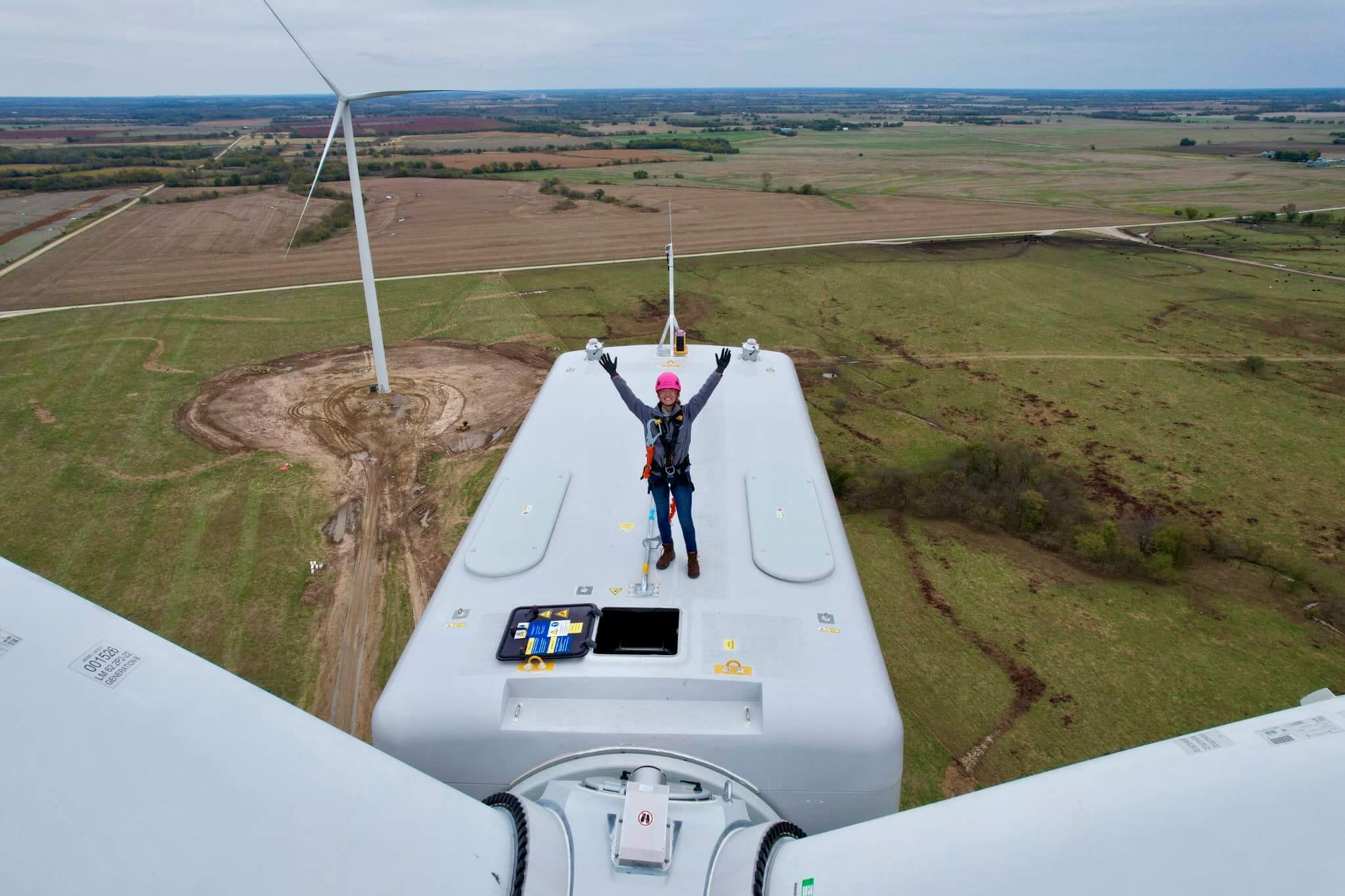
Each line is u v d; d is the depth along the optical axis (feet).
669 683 14.35
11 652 7.64
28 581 8.73
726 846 10.77
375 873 7.27
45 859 5.80
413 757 14.20
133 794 6.61
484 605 16.37
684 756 13.88
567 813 11.28
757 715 14.19
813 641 15.30
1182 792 7.00
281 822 7.09
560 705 14.48
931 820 8.46
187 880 6.13
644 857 9.96
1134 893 6.27
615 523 18.85
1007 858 7.26
